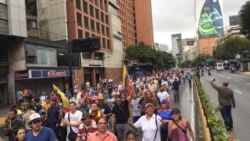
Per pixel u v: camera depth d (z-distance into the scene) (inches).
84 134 357.7
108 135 271.7
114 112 448.5
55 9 2220.7
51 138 288.8
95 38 983.6
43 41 1669.5
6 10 1317.7
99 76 2694.4
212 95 1264.8
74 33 2222.0
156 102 492.7
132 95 518.0
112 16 3112.7
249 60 3937.0
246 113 748.6
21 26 1387.8
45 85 1715.1
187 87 1919.3
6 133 395.5
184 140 324.2
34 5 2251.5
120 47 3383.4
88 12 2506.2
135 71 3686.0
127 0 4995.1
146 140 334.3
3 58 1419.8
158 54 4352.9
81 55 2236.7
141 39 5689.0
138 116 517.3
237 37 4544.8
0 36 1343.5
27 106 435.8
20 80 1508.4
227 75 3203.7
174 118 328.2
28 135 290.8
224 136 323.6
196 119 678.5
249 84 1771.7
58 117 470.9
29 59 1529.3
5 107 1366.9
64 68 1852.9
